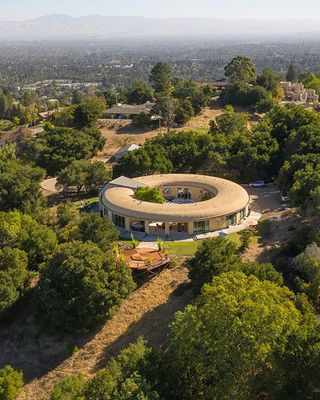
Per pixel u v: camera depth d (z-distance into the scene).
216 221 61.53
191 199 75.00
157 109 127.88
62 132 107.00
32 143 104.69
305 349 29.89
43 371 43.06
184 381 32.59
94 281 43.81
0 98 189.75
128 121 133.75
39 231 56.09
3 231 54.66
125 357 33.00
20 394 40.94
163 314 46.19
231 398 29.98
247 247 55.38
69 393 31.62
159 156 84.62
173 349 33.22
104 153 112.31
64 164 95.94
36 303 45.53
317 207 55.00
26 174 76.75
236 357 29.94
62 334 45.75
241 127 107.19
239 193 67.19
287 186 69.75
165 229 61.16
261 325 30.05
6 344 46.91
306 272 47.34
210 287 33.75
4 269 49.69
